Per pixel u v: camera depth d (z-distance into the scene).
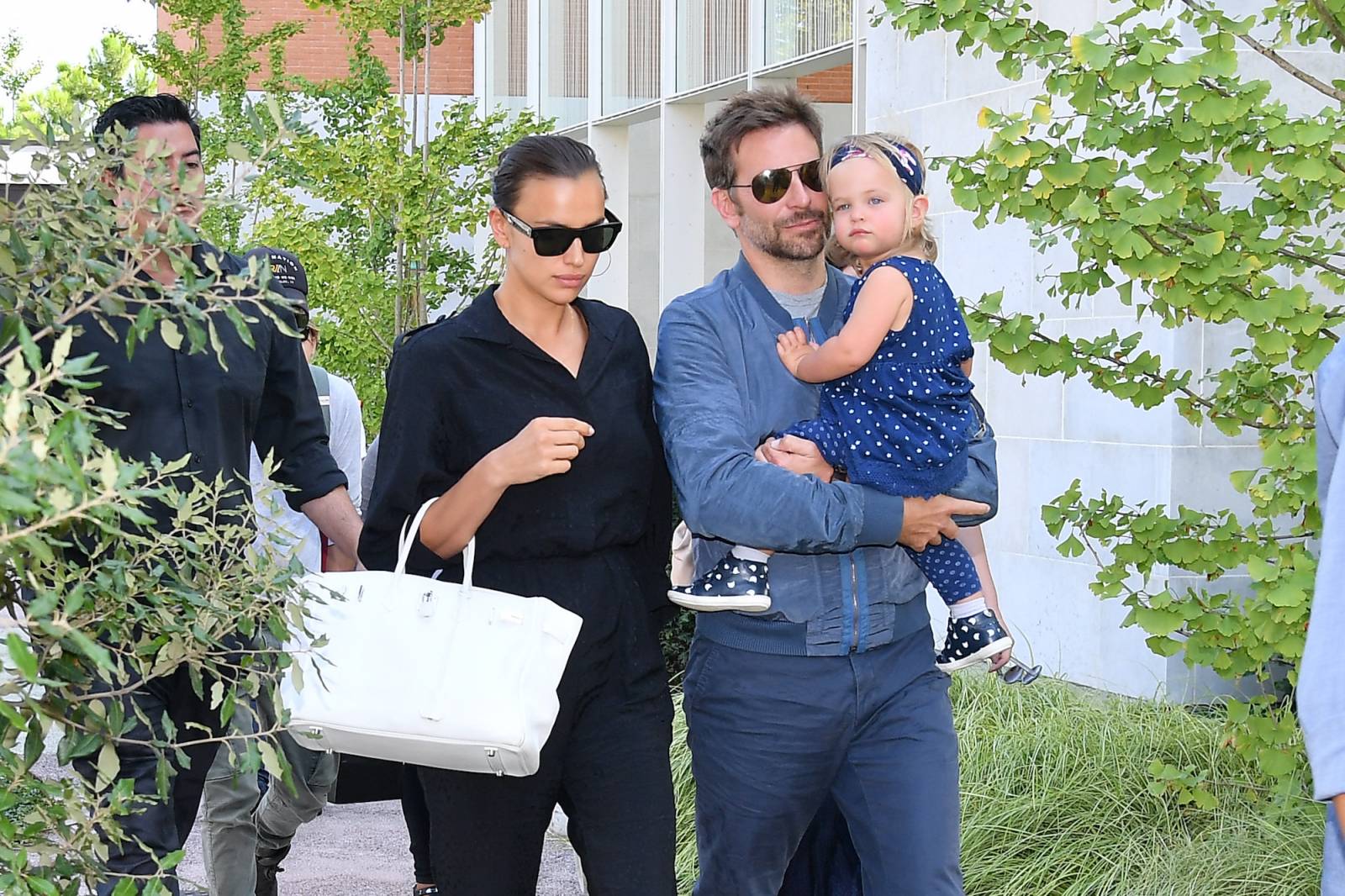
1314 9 4.24
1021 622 8.03
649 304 18.20
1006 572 8.16
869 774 3.48
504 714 3.01
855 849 3.72
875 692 3.43
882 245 3.51
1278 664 6.86
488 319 3.34
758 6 12.52
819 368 3.42
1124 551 4.38
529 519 3.29
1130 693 7.16
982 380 8.37
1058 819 5.02
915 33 4.11
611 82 17.47
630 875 3.26
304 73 24.52
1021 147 3.97
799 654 3.40
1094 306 7.42
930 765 3.45
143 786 3.36
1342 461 1.86
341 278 11.21
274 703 2.35
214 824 4.33
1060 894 4.71
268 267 2.07
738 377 3.49
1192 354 6.91
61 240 2.12
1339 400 2.00
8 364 1.83
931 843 3.42
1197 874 4.64
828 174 3.54
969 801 5.15
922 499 3.39
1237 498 7.01
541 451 3.11
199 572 2.30
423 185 11.37
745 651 3.44
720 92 14.06
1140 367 4.37
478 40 24.44
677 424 3.36
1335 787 1.75
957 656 3.59
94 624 2.13
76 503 1.61
